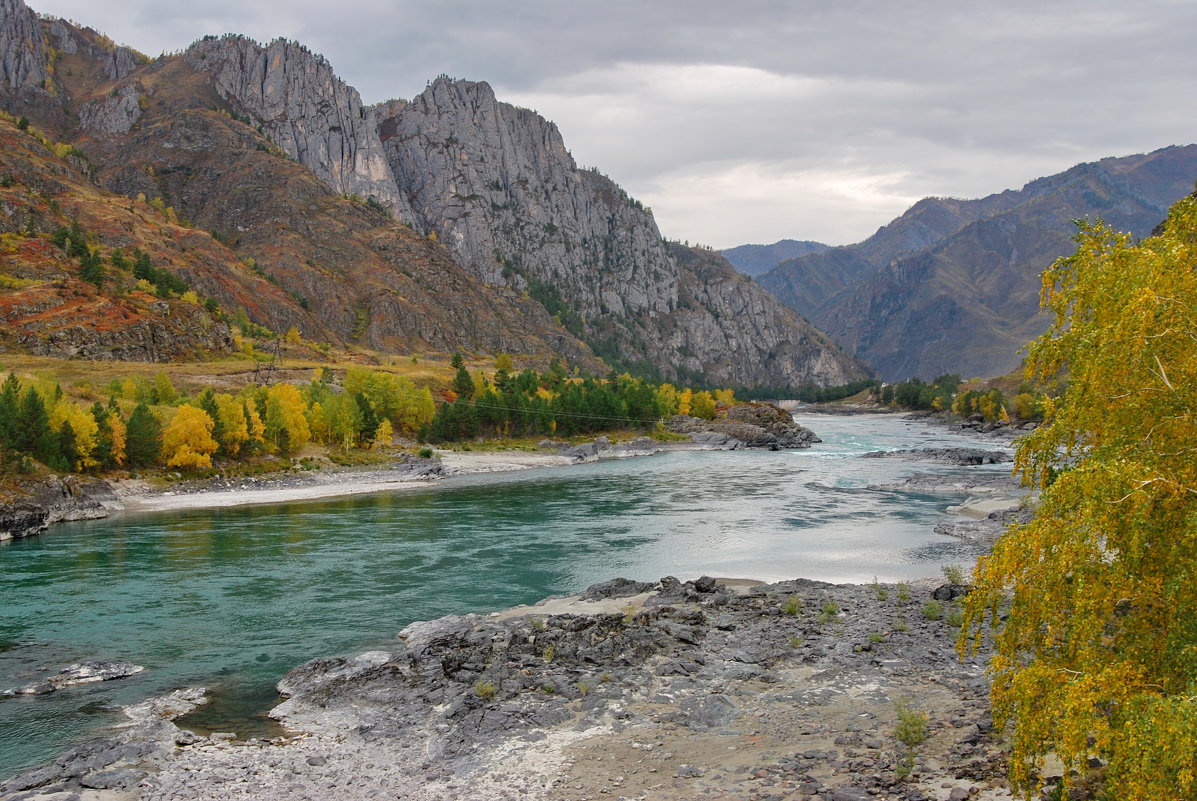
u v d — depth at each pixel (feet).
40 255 618.44
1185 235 51.60
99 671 115.03
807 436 614.34
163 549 207.21
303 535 228.02
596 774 78.13
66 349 519.19
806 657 112.06
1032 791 47.52
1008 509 242.58
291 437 395.55
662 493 322.75
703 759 80.12
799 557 192.85
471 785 77.25
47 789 78.54
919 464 435.94
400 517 262.26
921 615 131.85
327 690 104.06
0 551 205.57
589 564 187.93
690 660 111.45
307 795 76.59
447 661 110.63
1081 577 46.01
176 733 92.48
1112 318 50.62
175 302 633.61
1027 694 44.68
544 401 576.61
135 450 321.11
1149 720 37.78
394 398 509.76
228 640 130.93
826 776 72.49
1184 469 46.75
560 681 103.50
